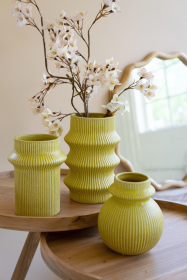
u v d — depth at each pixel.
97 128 0.88
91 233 0.89
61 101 1.29
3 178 1.14
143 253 0.79
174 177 1.62
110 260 0.76
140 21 1.41
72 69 0.90
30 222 0.81
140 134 1.51
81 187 0.91
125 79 1.38
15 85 1.19
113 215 0.75
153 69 1.50
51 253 0.75
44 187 0.83
